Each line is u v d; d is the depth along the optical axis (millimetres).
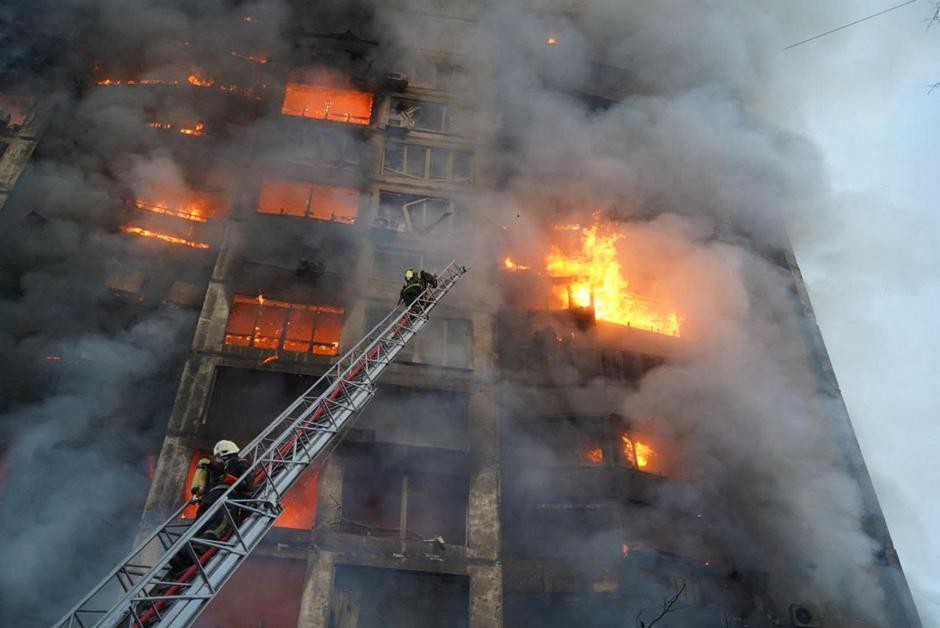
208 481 9156
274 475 9492
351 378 11281
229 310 21547
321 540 17734
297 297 22281
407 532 18953
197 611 7668
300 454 9719
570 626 19328
